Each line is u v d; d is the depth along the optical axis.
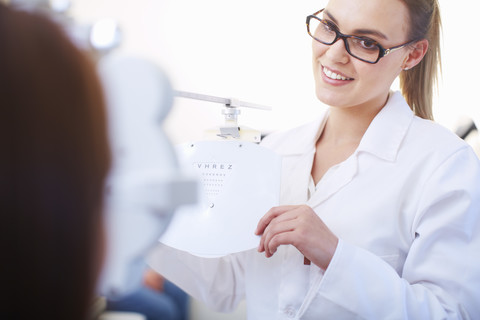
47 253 0.27
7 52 0.26
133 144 0.32
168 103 0.33
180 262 1.04
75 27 0.34
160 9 2.55
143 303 1.60
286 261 0.97
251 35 2.53
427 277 0.86
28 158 0.26
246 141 0.95
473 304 0.84
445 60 2.35
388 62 0.90
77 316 0.29
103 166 0.29
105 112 0.30
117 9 2.53
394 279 0.82
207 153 0.94
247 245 0.85
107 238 0.31
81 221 0.28
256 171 0.91
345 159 1.03
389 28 0.87
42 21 0.28
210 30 2.55
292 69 2.52
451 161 0.89
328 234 0.84
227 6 2.51
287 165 1.08
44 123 0.26
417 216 0.88
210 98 0.85
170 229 0.89
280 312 0.95
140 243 0.31
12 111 0.26
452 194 0.86
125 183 0.31
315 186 1.04
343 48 0.88
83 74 0.29
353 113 1.03
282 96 2.55
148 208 0.31
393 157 0.95
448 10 2.34
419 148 0.94
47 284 0.27
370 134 0.98
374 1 0.86
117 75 0.32
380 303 0.80
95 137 0.28
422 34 0.92
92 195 0.28
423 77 1.08
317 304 0.84
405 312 0.79
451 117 2.34
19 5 0.30
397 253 0.92
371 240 0.90
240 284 1.10
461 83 2.35
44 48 0.27
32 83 0.26
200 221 0.89
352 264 0.81
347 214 0.93
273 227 0.83
